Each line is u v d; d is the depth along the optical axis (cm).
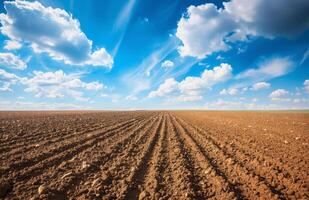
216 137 1405
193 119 3147
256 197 549
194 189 590
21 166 691
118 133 1489
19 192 518
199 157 909
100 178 630
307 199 530
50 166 709
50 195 506
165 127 1981
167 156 918
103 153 909
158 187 592
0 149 856
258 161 825
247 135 1497
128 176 665
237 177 680
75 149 931
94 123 2059
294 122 2523
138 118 3188
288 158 884
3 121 1862
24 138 1118
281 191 584
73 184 585
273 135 1493
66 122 2011
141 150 1010
